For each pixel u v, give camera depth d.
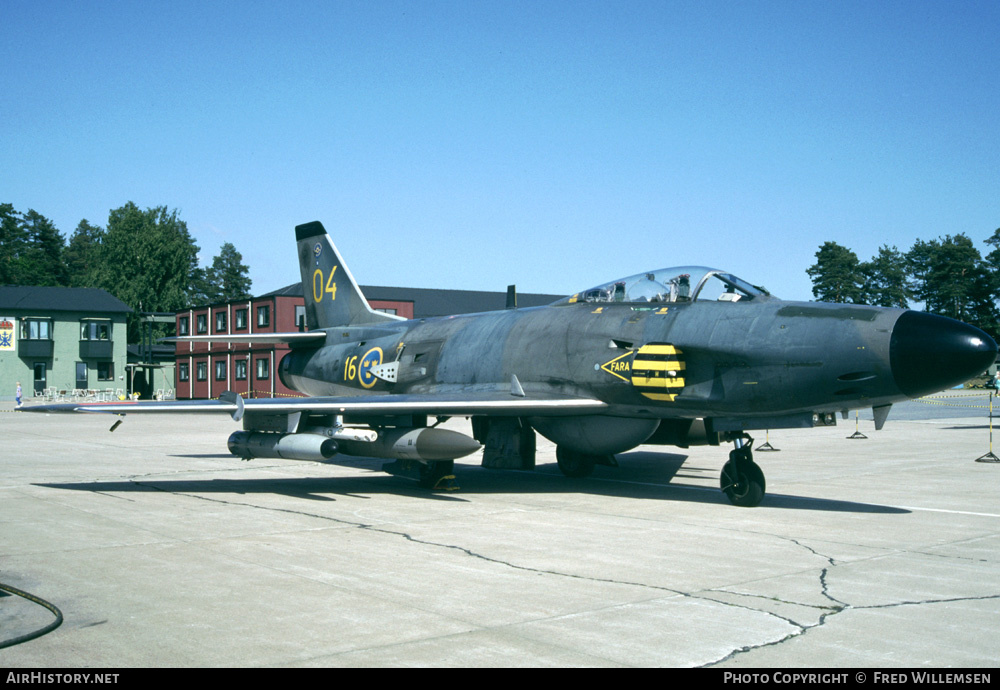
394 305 58.41
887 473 14.25
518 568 6.86
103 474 14.34
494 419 13.60
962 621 5.32
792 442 21.25
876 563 7.07
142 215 89.31
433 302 73.69
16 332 62.75
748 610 5.56
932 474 14.09
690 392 10.55
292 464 16.19
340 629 5.11
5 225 107.38
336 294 18.22
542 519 9.48
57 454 18.34
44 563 7.02
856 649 4.75
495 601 5.78
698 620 5.32
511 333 13.16
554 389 12.10
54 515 9.70
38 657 4.57
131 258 85.12
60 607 5.60
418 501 11.04
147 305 84.19
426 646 4.78
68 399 58.47
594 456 13.27
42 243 124.00
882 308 9.59
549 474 14.59
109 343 65.94
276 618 5.34
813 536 8.38
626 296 11.85
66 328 64.50
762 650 4.73
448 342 14.41
